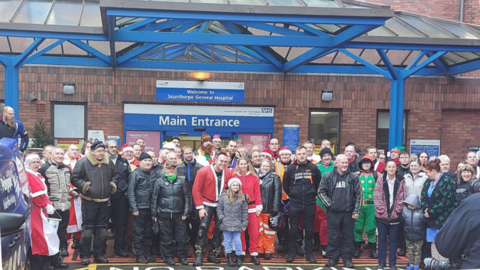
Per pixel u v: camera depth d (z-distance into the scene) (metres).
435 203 7.15
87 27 8.85
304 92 13.21
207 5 8.09
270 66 13.09
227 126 13.15
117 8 7.89
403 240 8.76
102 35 8.98
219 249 8.27
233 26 11.66
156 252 8.27
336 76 13.27
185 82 12.88
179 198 7.66
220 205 7.70
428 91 13.48
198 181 7.69
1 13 9.55
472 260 3.64
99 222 7.53
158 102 12.89
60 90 12.49
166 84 12.81
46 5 10.27
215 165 7.93
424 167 7.34
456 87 13.49
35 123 12.06
